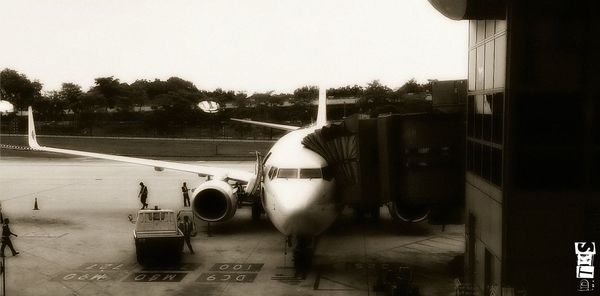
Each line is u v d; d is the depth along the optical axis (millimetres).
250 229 31281
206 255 25656
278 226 23156
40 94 123938
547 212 16203
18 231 30750
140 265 24000
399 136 23141
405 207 26953
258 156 26156
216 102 107938
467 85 21594
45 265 23938
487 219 18250
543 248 16250
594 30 15898
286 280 21859
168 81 151750
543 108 16094
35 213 36156
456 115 22797
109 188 48125
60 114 119625
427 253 26078
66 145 87625
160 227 24594
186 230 25875
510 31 16031
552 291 16312
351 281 21734
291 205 21641
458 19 18250
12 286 21016
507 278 16328
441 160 22844
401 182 23188
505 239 16328
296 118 107938
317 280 21875
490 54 17984
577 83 16000
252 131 106438
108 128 111625
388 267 21453
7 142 90750
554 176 16141
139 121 114500
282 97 114312
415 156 22906
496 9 16875
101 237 29359
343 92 113875
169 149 82500
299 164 22938
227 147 85125
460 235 29922
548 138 16125
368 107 99875
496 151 17125
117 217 34938
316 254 25844
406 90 103125
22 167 64688
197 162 68062
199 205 29188
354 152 23844
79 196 43438
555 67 16031
